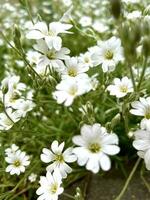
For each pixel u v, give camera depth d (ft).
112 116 0.53
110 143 0.35
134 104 0.41
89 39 0.68
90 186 0.51
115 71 0.55
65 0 0.71
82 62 0.47
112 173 0.52
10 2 0.97
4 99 0.47
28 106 0.50
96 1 0.85
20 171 0.47
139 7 0.71
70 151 0.42
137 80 0.48
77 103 0.50
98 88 0.52
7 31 0.78
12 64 0.67
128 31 0.34
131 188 0.49
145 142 0.37
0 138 0.52
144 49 0.35
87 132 0.35
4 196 0.47
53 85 0.45
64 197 0.50
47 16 0.88
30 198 0.50
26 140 0.52
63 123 0.55
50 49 0.44
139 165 0.53
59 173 0.41
